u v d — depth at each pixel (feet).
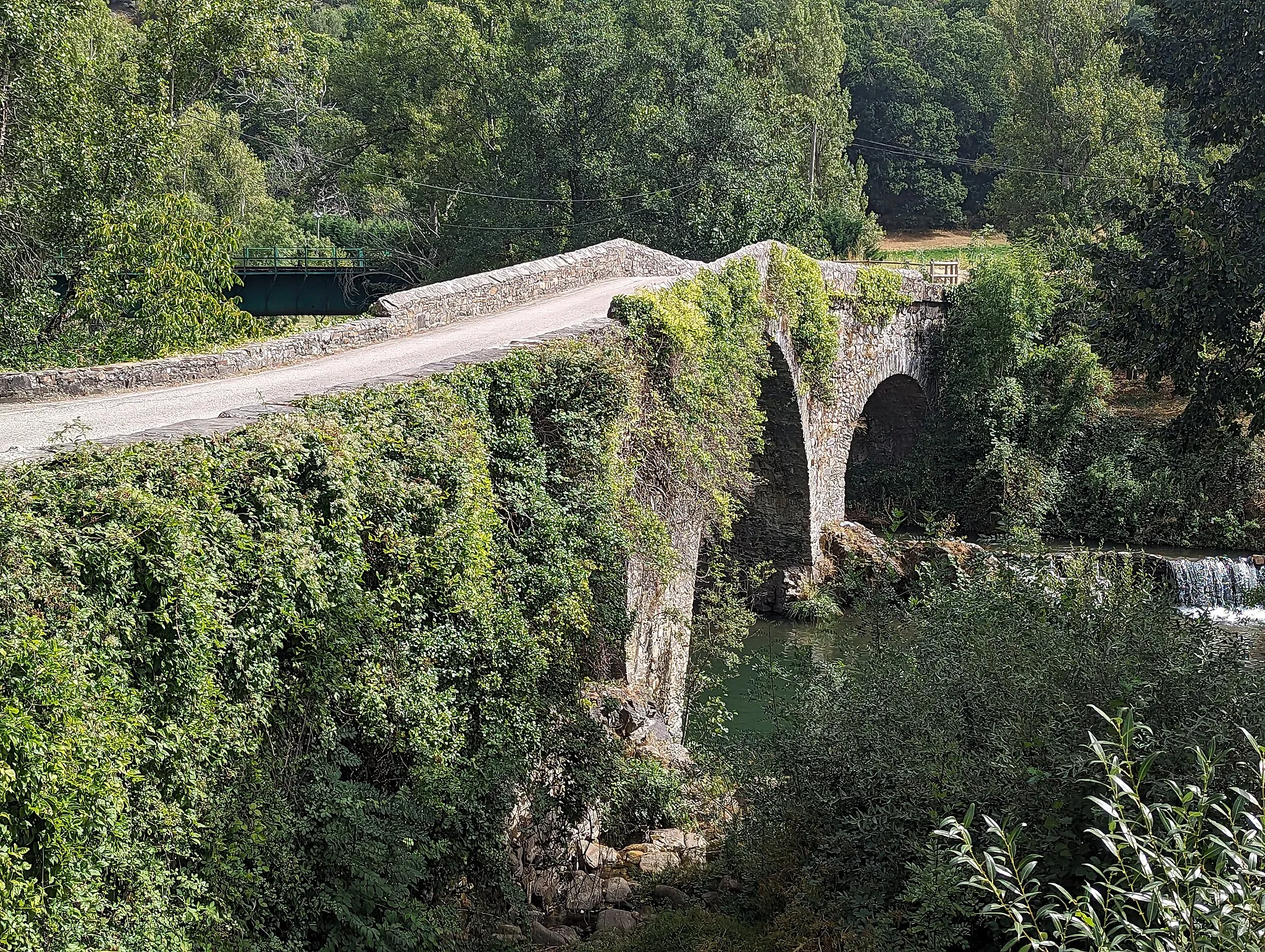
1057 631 28.32
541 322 56.70
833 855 27.96
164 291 64.90
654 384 46.03
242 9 74.64
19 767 16.71
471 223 128.36
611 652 39.75
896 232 243.19
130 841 18.89
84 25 79.30
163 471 22.13
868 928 24.82
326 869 23.73
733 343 59.57
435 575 29.30
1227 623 75.77
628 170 120.98
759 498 82.33
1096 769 23.03
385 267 141.18
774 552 82.89
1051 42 168.86
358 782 25.68
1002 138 171.53
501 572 32.40
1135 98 153.89
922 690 28.53
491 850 29.25
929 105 247.91
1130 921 20.57
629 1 141.18
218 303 67.00
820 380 81.25
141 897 18.83
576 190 125.70
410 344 50.98
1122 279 35.65
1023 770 23.82
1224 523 92.43
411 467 29.71
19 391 38.99
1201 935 15.92
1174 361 35.96
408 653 27.84
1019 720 25.75
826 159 170.71
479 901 29.43
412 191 142.51
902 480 104.42
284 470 24.73
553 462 37.50
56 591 18.28
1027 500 97.09
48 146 66.33
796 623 79.15
